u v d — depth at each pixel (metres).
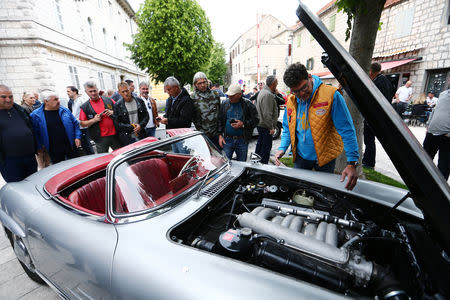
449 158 3.31
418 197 1.08
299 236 1.32
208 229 1.64
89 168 2.17
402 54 10.72
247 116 3.43
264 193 2.01
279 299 0.94
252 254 1.30
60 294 1.70
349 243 1.29
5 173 3.22
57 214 1.63
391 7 11.10
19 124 3.19
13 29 8.12
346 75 1.24
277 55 28.56
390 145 1.12
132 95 4.45
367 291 1.20
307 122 2.23
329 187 1.93
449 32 8.91
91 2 13.88
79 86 11.70
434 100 8.61
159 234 1.34
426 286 0.99
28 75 8.66
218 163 2.19
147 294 1.11
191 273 1.10
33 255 1.78
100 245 1.34
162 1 13.80
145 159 1.87
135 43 15.59
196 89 3.51
